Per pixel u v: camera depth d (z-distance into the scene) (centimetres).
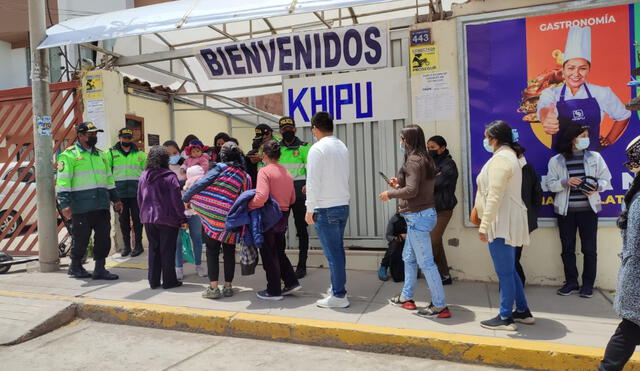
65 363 380
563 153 497
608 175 484
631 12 491
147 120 821
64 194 560
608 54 500
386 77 586
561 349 356
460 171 552
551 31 515
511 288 392
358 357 387
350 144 615
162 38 778
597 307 452
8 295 521
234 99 1023
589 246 482
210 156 654
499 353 365
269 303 482
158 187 528
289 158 580
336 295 465
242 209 468
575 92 510
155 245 544
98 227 583
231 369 365
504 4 527
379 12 730
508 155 378
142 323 466
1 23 1446
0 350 407
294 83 627
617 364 271
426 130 564
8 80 1511
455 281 554
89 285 560
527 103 525
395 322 420
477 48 539
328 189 448
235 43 628
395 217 551
